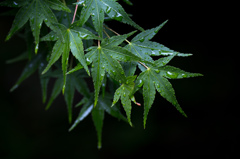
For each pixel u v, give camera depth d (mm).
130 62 785
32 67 960
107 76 834
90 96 938
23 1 775
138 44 792
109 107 931
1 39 1848
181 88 1939
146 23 1602
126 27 1287
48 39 766
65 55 760
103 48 766
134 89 772
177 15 1688
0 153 1867
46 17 771
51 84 1724
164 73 776
